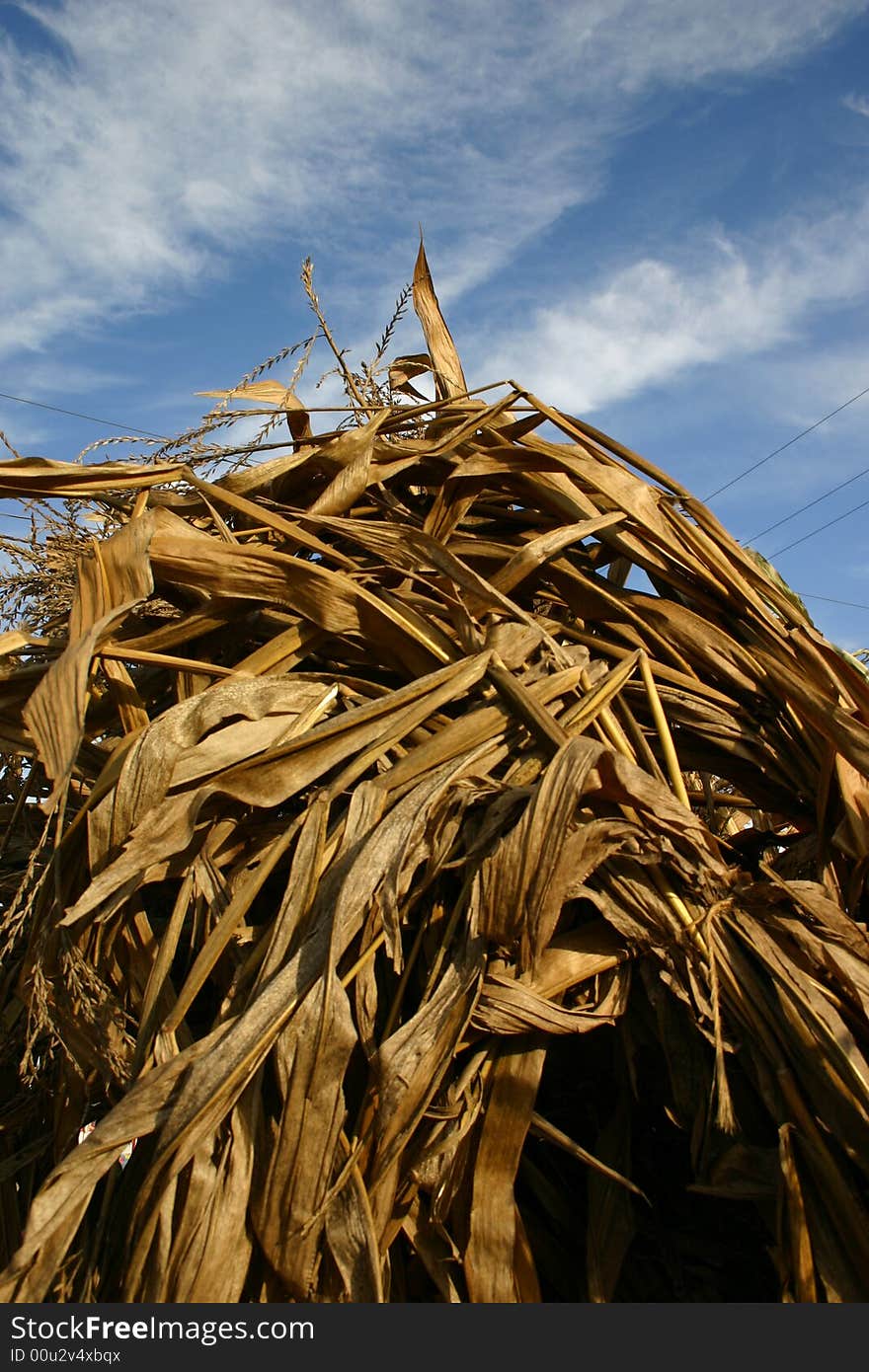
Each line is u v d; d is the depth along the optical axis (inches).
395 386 89.8
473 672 57.6
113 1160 43.8
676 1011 50.2
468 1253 45.7
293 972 46.5
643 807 50.7
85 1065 52.6
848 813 58.3
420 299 89.1
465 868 51.4
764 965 50.6
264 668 59.8
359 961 48.3
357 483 66.1
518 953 49.7
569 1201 52.7
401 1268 48.1
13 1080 65.1
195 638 62.2
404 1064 45.2
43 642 60.1
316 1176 43.7
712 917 50.9
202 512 69.7
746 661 65.1
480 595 61.4
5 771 62.4
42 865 62.7
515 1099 47.8
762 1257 49.9
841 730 58.4
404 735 56.0
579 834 47.7
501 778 55.9
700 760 65.3
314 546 63.1
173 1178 43.1
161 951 51.2
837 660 64.2
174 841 49.9
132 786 51.3
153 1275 42.9
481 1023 48.0
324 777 57.0
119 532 57.6
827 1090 46.7
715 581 67.6
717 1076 45.3
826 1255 44.0
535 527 73.0
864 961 51.2
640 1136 54.3
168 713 53.3
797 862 64.9
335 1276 43.8
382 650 62.5
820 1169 45.0
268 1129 46.4
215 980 55.0
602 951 50.9
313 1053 44.9
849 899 59.2
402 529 64.0
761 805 66.6
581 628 70.0
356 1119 47.7
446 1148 46.3
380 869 48.1
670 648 66.6
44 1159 62.1
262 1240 43.6
